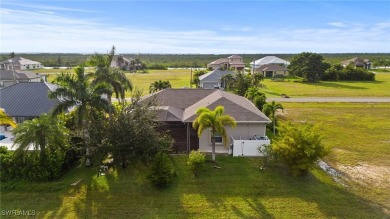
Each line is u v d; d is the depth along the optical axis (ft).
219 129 75.92
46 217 59.62
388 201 64.95
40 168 71.61
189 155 78.74
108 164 74.59
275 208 62.13
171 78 324.39
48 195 67.36
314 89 242.58
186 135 95.55
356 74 310.65
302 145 70.08
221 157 85.30
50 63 513.04
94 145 70.74
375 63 527.81
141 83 271.90
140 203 63.77
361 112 152.87
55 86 122.01
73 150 80.18
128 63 466.70
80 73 78.23
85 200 65.05
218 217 59.31
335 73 309.42
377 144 102.01
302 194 67.21
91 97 75.61
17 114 105.09
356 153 93.40
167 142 77.46
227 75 227.20
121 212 60.85
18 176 72.49
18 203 64.54
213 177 73.72
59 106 74.64
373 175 77.61
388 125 126.93
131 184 70.59
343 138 108.58
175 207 62.44
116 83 116.57
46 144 73.00
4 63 299.17
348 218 58.80
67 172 77.61
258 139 88.89
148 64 543.80
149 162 73.67
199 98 111.24
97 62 117.08
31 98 111.14
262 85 243.40
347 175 77.41
